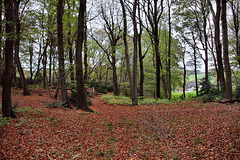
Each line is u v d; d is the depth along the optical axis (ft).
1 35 19.74
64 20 41.70
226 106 33.01
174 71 74.74
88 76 52.70
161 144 19.67
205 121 24.18
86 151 18.24
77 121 26.99
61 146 18.35
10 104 23.39
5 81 22.71
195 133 20.68
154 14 53.83
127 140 21.77
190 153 16.43
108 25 62.13
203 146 17.19
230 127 19.92
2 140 16.98
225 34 39.81
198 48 65.05
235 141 16.43
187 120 26.17
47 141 18.67
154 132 23.18
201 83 46.26
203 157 15.24
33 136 19.08
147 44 76.13
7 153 14.90
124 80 110.32
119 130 25.55
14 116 23.98
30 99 43.42
